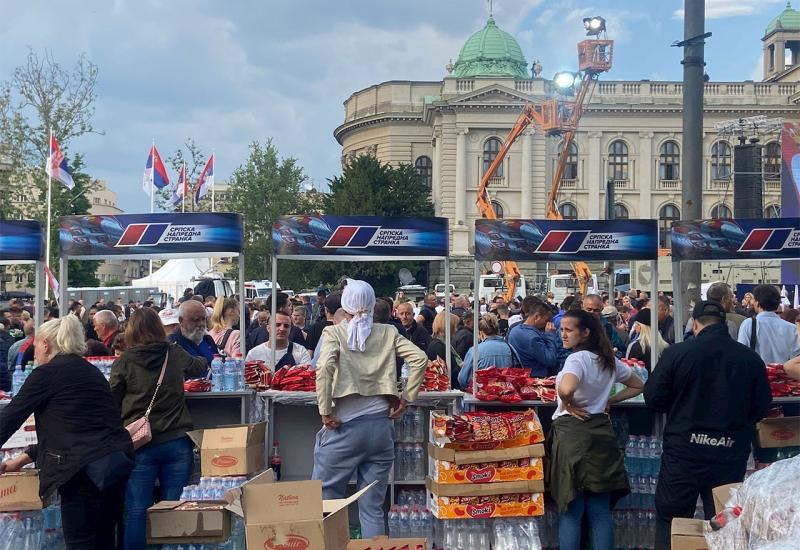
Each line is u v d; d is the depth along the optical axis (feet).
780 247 27.50
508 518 21.42
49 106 134.72
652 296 27.63
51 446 18.07
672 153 225.35
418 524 23.29
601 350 20.98
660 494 19.89
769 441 23.40
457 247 216.95
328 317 30.94
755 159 79.51
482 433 21.17
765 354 28.45
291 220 26.89
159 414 21.49
